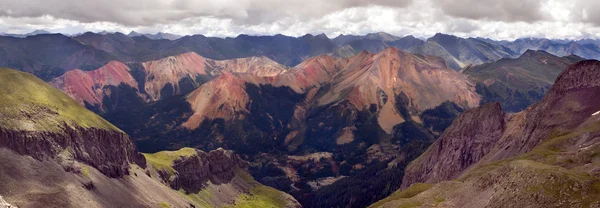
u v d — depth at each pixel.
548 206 152.00
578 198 150.12
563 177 159.12
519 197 162.50
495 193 175.62
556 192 155.38
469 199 189.00
